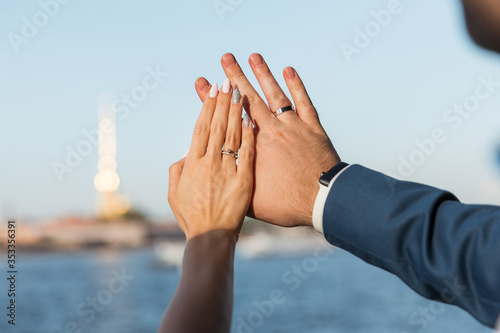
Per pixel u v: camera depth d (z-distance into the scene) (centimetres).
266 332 2700
